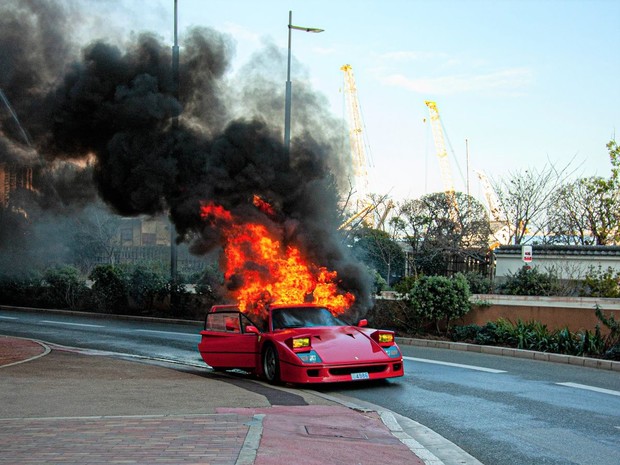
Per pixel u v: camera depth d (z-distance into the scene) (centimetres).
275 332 1106
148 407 778
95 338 1867
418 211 3950
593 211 3406
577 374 1219
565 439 718
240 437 605
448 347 1678
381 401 945
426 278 1848
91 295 2850
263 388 997
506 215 3553
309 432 662
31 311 2920
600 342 1446
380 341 1078
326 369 997
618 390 1037
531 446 690
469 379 1147
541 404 919
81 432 625
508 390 1035
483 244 3578
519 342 1557
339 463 553
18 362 1248
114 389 930
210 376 1177
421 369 1269
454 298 1786
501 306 1809
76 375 1084
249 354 1135
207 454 542
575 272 2638
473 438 727
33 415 720
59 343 1755
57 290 2966
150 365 1254
